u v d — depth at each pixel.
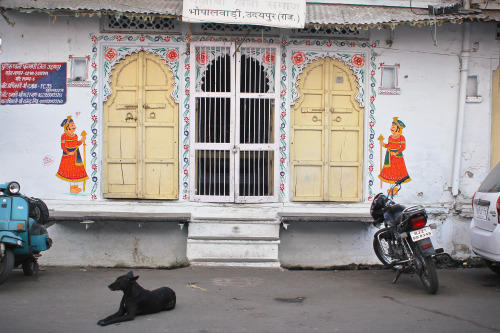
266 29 7.58
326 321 4.85
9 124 7.46
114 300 5.51
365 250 7.59
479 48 7.88
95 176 7.50
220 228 7.30
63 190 7.50
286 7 6.94
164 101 7.55
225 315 5.02
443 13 7.29
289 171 7.65
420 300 5.68
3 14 7.18
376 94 7.73
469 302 5.61
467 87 7.91
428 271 5.84
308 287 6.26
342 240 7.59
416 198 7.79
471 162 7.90
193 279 6.51
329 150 7.70
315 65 7.68
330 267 7.55
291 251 7.55
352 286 6.35
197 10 6.81
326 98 7.67
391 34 7.73
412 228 5.98
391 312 5.18
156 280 6.46
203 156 7.62
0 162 7.46
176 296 5.72
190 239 7.18
